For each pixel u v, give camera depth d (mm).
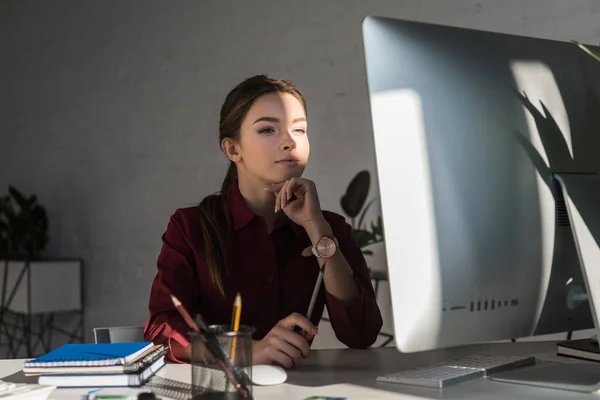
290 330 1178
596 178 1063
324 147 3215
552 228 1026
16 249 4402
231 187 1549
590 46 1144
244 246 1521
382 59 929
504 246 982
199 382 929
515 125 1011
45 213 4641
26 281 4129
